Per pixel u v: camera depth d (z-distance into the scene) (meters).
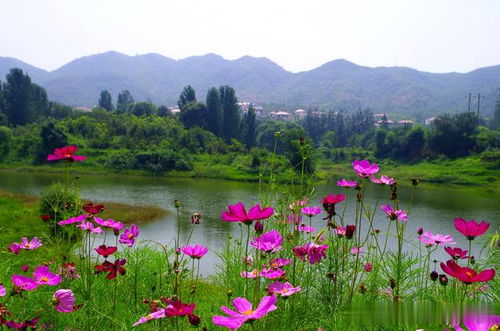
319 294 2.62
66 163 2.55
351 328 1.82
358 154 73.00
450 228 19.88
